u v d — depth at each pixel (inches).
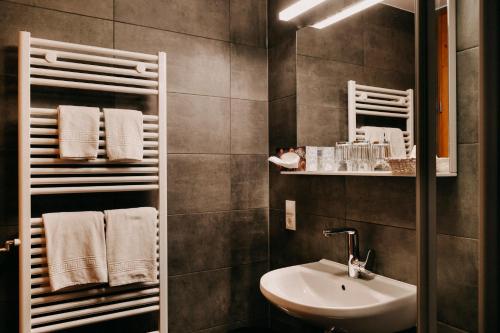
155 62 69.1
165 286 67.2
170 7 73.0
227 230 78.4
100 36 66.5
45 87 62.2
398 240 55.9
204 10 76.7
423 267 27.9
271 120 82.6
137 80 65.4
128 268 62.8
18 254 60.3
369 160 60.4
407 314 49.6
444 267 48.1
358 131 63.2
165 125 67.5
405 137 55.6
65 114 58.6
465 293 45.8
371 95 61.2
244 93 80.9
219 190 77.5
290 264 77.0
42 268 57.8
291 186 76.9
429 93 28.0
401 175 50.1
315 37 71.5
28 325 56.4
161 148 67.2
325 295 60.1
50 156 62.0
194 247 74.6
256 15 83.2
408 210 54.4
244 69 81.1
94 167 65.1
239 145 80.1
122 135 62.6
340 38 66.7
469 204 45.6
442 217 48.5
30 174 57.3
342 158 65.2
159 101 67.1
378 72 60.1
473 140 45.5
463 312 45.9
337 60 67.2
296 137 75.0
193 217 74.5
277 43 80.7
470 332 45.1
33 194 57.6
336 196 66.6
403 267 55.2
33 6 61.7
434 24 28.3
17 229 60.4
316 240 70.7
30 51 57.4
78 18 64.9
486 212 18.5
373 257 59.1
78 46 60.8
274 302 51.4
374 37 60.8
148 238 64.9
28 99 56.9
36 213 61.7
